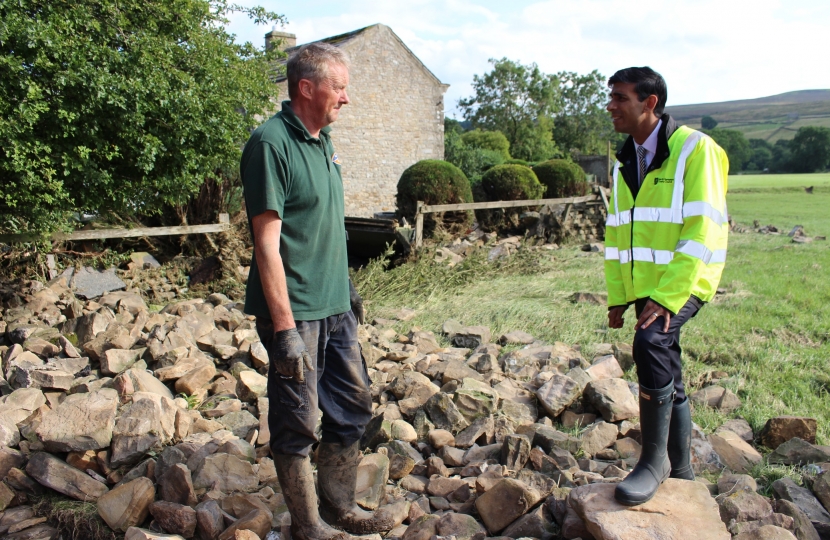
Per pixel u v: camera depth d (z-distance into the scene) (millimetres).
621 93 2762
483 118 50812
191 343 5051
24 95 5742
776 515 2695
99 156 6473
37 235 6746
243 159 2449
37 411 3654
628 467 3424
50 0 6055
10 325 5816
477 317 7277
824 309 7047
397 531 2885
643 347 2604
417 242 11312
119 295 7055
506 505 2840
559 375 4348
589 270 10789
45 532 2918
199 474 3105
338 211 2666
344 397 2746
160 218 10703
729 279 9195
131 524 2854
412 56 22062
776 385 4738
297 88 2486
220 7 8477
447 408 3889
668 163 2744
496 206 13555
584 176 19391
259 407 4074
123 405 3619
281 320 2385
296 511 2562
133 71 6414
